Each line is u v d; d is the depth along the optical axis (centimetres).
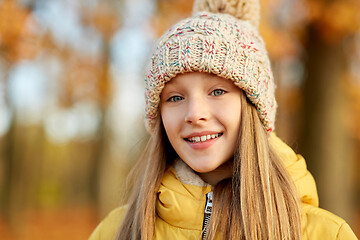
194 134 154
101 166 1137
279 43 571
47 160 2405
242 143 155
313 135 614
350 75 744
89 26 827
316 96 620
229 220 152
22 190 1224
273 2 525
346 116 670
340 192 599
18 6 678
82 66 881
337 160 607
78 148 2241
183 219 159
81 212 1641
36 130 1505
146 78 170
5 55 713
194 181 164
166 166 182
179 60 152
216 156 155
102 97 930
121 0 818
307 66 638
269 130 171
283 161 178
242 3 197
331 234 153
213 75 152
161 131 180
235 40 158
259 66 162
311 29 617
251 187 153
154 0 721
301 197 167
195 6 209
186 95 156
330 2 573
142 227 165
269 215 153
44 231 1236
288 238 152
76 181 2369
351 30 586
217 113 153
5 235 1136
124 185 216
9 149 1176
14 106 1116
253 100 159
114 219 196
